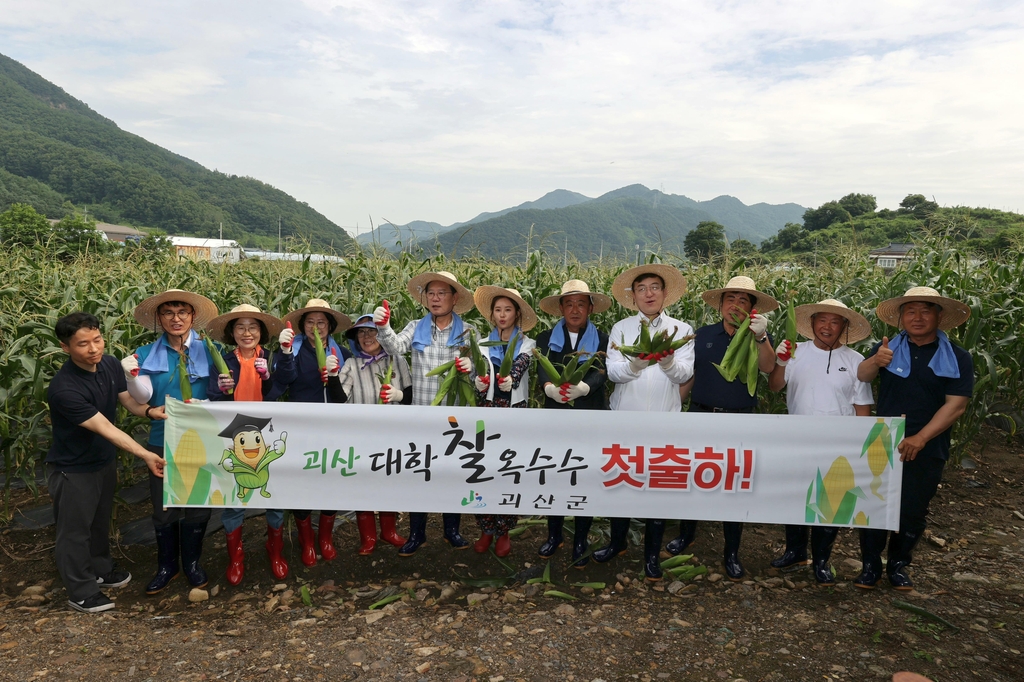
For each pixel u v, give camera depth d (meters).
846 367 3.66
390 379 3.87
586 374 3.79
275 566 3.85
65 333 3.13
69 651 3.09
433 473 3.62
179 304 3.56
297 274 6.27
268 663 2.98
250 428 3.56
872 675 2.81
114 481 3.72
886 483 3.47
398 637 3.23
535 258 6.09
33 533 4.41
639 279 3.85
